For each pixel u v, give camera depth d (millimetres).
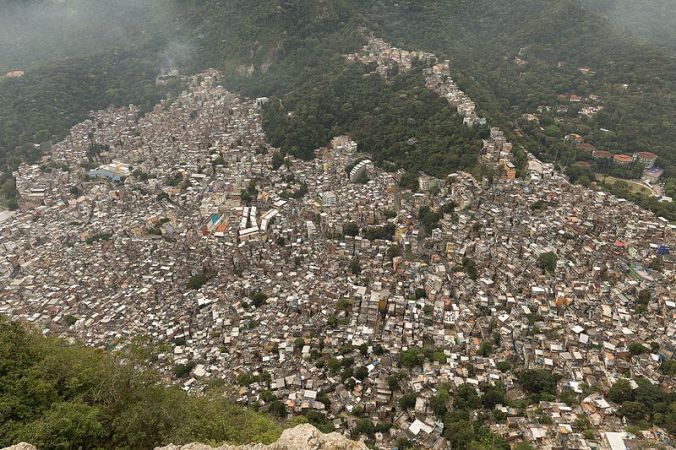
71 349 59531
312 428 41844
